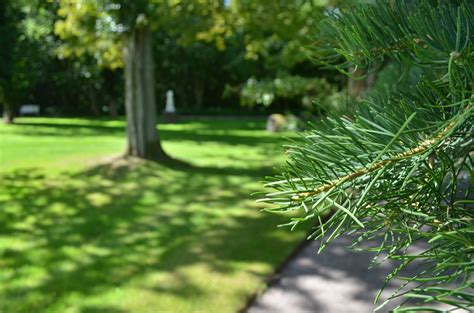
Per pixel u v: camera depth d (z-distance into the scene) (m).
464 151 0.66
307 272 4.27
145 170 10.29
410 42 0.58
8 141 15.96
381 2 0.67
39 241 5.45
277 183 0.59
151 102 11.35
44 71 30.72
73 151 13.33
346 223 0.57
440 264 0.48
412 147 0.55
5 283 4.17
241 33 11.80
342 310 3.53
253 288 3.95
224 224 6.02
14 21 16.89
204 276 4.24
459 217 0.59
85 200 7.64
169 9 9.73
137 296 3.83
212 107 36.38
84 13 10.11
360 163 0.58
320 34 0.82
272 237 5.33
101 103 35.84
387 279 0.60
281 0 8.46
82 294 3.89
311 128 0.68
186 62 32.31
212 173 10.20
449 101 0.53
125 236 5.62
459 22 0.49
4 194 8.03
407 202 0.59
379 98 0.77
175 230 5.83
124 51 11.34
